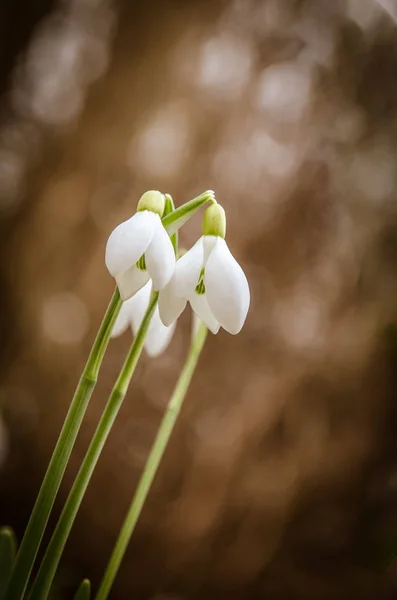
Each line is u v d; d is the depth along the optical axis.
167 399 0.79
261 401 0.77
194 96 0.79
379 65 0.79
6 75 0.82
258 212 0.78
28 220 0.82
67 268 0.81
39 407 0.82
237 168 0.78
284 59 0.79
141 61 0.80
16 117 0.83
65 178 0.82
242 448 0.77
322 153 0.79
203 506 0.78
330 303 0.78
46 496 0.36
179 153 0.79
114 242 0.35
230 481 0.77
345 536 0.79
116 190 0.80
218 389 0.78
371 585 0.77
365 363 0.78
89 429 0.80
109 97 0.81
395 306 0.78
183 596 0.79
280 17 0.79
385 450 0.79
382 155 0.79
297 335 0.78
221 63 0.79
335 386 0.78
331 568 0.79
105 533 0.80
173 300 0.35
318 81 0.79
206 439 0.78
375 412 0.78
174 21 0.79
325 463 0.78
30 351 0.82
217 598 0.78
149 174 0.79
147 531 0.79
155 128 0.80
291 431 0.78
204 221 0.36
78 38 0.82
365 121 0.79
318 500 0.79
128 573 0.79
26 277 0.82
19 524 0.83
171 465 0.79
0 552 0.39
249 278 0.78
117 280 0.35
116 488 0.80
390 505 0.79
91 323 0.80
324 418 0.78
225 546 0.78
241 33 0.80
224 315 0.35
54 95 0.83
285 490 0.78
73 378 0.81
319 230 0.78
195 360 0.40
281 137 0.79
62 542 0.36
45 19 0.81
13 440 0.82
